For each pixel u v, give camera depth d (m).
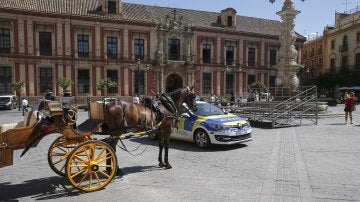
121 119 7.46
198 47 47.19
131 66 43.16
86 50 41.16
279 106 18.84
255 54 50.97
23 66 38.53
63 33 39.78
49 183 7.32
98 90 41.91
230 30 48.69
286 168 8.49
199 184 7.14
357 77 48.75
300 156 9.94
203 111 12.36
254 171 8.23
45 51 39.38
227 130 11.12
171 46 46.19
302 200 6.15
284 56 22.23
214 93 48.38
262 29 52.28
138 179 7.56
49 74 39.84
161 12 47.19
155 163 9.21
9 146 6.18
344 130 15.82
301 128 16.77
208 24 48.56
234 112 20.52
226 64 48.97
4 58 37.66
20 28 37.94
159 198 6.27
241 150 11.09
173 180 7.47
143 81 44.44
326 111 23.83
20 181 7.49
